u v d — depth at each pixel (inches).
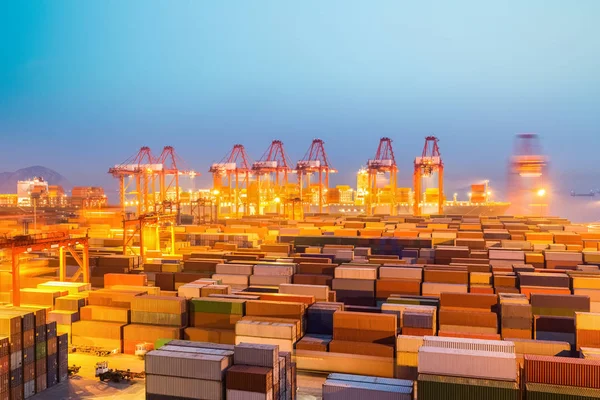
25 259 2559.1
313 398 1306.6
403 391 1068.5
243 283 2144.4
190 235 3472.0
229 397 1090.7
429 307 1571.1
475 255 2581.2
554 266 2428.6
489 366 1053.2
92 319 1721.2
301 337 1536.7
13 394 1274.6
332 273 2176.4
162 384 1133.1
